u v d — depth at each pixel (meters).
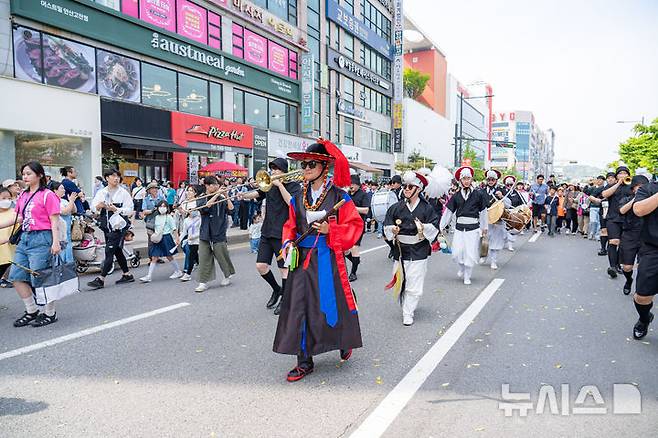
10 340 4.89
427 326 5.48
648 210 4.48
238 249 12.20
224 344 4.79
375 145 40.84
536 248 13.11
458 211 7.97
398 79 42.97
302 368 3.94
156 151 19.33
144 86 18.75
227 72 22.88
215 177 7.33
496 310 6.24
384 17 41.69
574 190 17.70
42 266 5.22
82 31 16.11
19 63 14.47
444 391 3.71
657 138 30.75
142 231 13.55
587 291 7.47
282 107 27.70
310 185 4.08
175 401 3.51
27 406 3.43
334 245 3.91
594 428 3.15
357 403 3.49
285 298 4.00
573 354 4.54
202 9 21.33
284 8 27.33
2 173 14.19
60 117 15.45
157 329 5.29
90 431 3.08
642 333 5.00
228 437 3.01
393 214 5.59
